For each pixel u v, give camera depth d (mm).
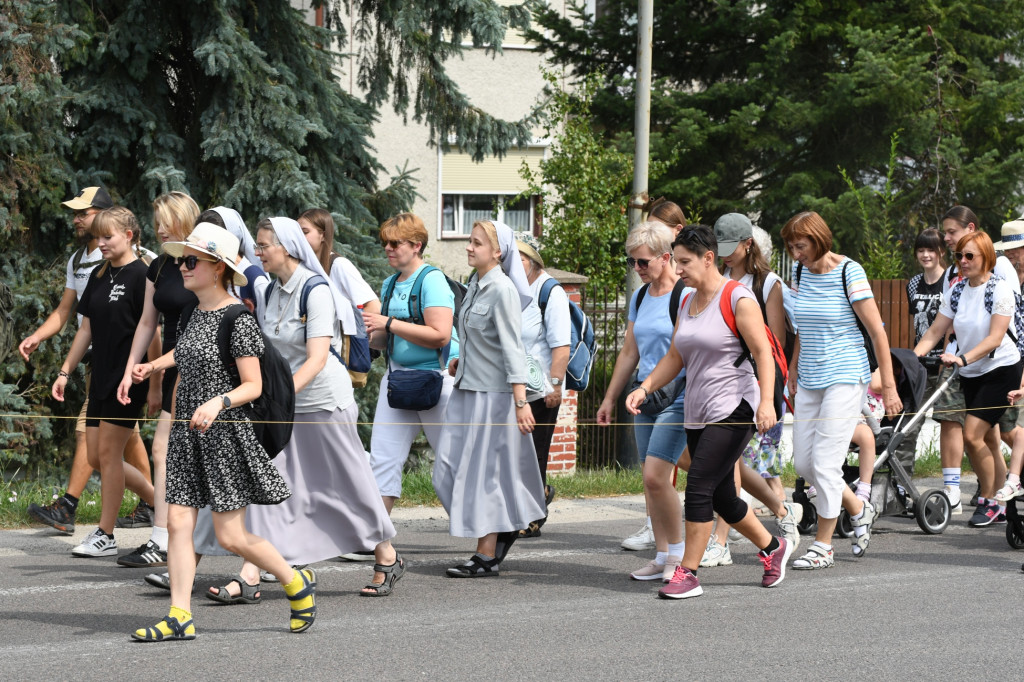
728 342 17688
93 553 20484
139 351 19406
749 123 57656
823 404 20562
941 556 21938
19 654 14445
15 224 31219
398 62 38562
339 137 36719
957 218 25531
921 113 58625
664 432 19125
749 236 20547
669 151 57875
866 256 51750
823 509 20688
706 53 62000
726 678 13859
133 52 33219
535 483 19719
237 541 15195
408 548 22250
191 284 15039
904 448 25531
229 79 33438
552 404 22359
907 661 14656
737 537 23562
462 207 66250
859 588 18969
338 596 18078
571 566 20766
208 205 34094
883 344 20453
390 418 20125
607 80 62219
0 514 23516
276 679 13531
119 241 20250
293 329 17188
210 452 14953
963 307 25016
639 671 14086
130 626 15930
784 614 17109
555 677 13805
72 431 32656
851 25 59219
